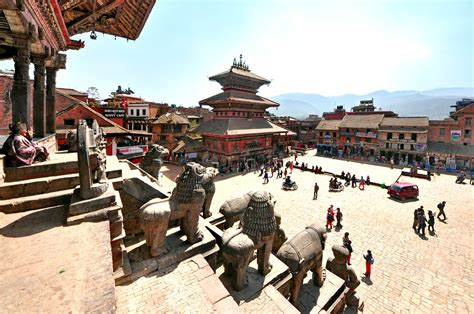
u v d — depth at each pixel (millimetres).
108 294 2832
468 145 38688
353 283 8953
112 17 10953
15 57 6777
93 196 5234
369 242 14656
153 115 49406
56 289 2869
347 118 54562
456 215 19234
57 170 6543
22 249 3777
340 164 42000
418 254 13359
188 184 6664
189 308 4723
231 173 33125
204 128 40219
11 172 5906
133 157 25141
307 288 8453
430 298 10055
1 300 2660
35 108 9445
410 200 22734
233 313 4691
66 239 4145
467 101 43812
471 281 11117
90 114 23297
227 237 6617
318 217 18406
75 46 11305
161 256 6160
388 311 9383
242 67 42812
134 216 7645
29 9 6293
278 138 52375
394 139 45094
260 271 7141
